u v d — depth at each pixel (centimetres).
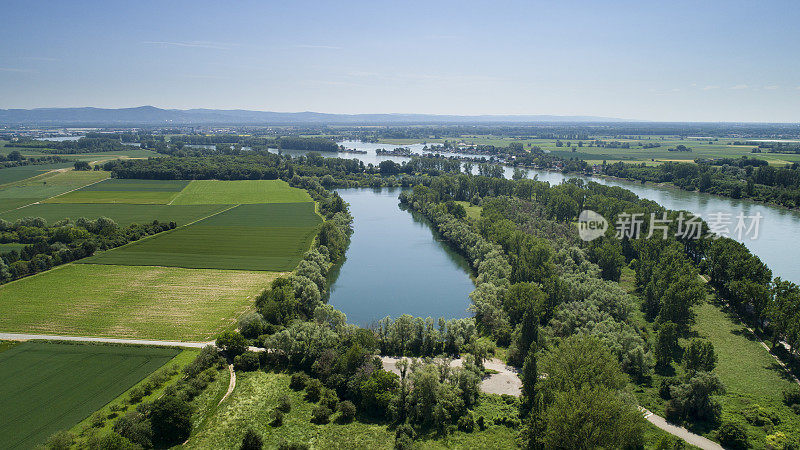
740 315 12550
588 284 13162
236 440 7369
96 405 8038
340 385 8819
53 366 9300
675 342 10506
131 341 10400
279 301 11912
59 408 7950
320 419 8019
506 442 7556
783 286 11788
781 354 10362
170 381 8806
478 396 8881
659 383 9206
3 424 7512
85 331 10850
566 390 7550
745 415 8106
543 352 10194
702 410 8062
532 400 8375
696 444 7425
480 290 13200
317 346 9662
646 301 13050
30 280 13938
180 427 7319
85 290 13275
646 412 8306
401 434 7631
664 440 6956
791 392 8550
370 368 8900
